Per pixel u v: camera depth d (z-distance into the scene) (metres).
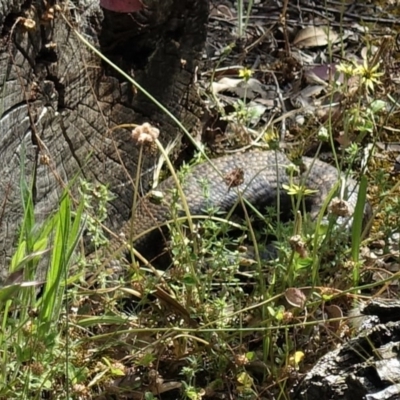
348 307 5.11
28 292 4.65
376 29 9.85
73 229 4.67
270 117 8.40
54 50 5.46
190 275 4.80
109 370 4.66
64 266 4.45
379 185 5.88
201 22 7.10
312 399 4.14
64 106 5.73
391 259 5.95
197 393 4.41
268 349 4.77
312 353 4.79
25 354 4.31
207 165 7.28
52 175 5.61
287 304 4.86
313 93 8.62
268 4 10.31
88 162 6.12
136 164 6.68
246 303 5.06
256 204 7.24
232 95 8.65
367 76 5.46
